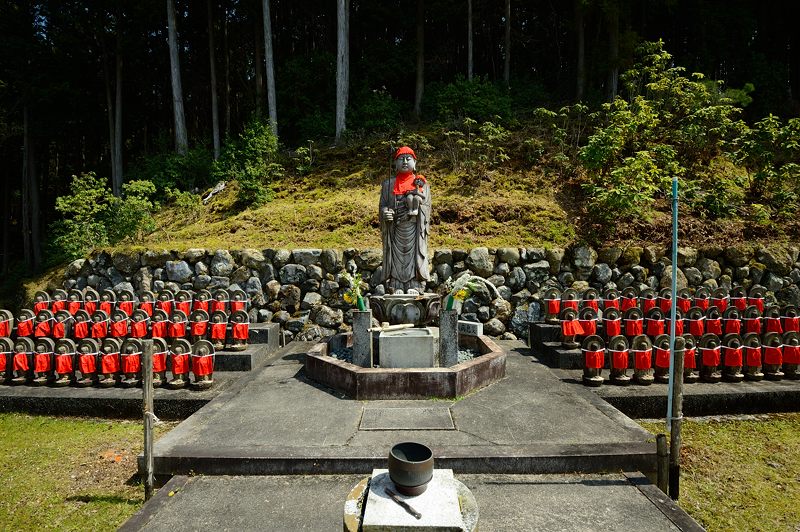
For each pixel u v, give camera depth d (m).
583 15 19.03
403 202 8.03
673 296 4.79
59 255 14.04
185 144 19.91
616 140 11.99
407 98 24.22
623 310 9.44
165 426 6.69
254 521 4.01
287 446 5.07
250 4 21.77
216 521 4.01
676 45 22.14
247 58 26.66
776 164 13.50
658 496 4.34
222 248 11.43
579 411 6.08
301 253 10.76
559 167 14.28
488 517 4.00
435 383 6.51
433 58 23.17
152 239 12.97
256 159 16.08
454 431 5.45
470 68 20.45
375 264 10.66
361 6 23.17
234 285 10.80
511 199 12.96
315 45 26.39
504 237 11.62
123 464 5.58
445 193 13.60
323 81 21.52
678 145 14.34
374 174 15.39
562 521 3.95
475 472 4.79
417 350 6.95
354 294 7.59
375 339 7.54
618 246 11.07
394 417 5.89
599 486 4.53
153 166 17.95
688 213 12.33
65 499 4.86
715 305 9.13
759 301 9.67
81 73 21.30
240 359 8.33
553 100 20.91
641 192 11.23
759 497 4.87
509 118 16.83
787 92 19.70
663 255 10.80
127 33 21.03
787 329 8.68
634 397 6.78
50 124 21.28
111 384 7.50
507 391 6.87
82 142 27.06
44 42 20.30
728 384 7.35
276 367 8.41
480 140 14.84
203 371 7.16
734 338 7.52
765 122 12.80
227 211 14.30
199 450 4.98
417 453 2.89
